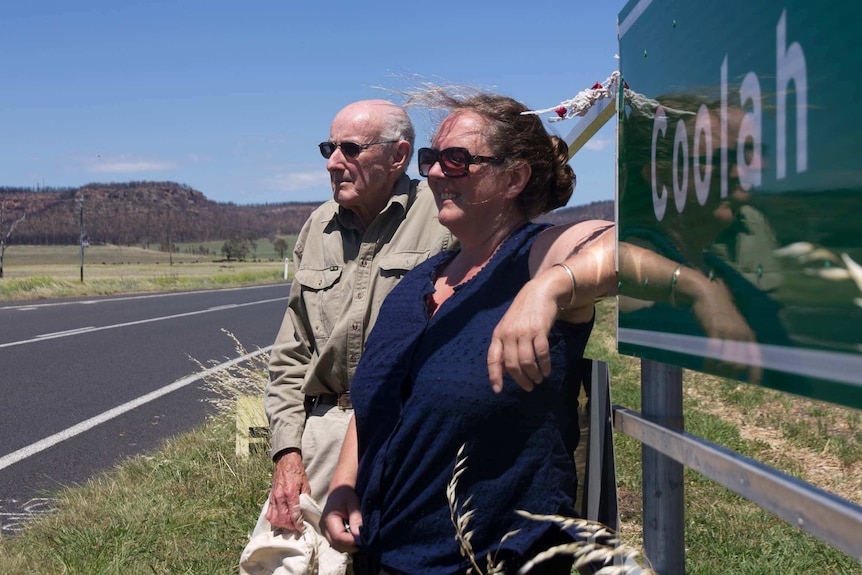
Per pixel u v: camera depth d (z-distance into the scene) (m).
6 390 9.48
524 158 1.78
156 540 3.98
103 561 3.72
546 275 1.46
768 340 0.90
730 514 4.04
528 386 1.43
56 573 3.64
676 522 1.32
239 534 4.00
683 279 1.12
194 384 9.73
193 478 4.93
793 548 3.59
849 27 0.76
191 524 4.16
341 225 2.72
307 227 2.81
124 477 5.17
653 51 1.26
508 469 1.63
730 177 0.99
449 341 1.73
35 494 5.30
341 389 2.65
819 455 5.48
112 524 4.15
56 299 28.56
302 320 2.76
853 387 0.75
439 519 1.68
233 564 3.68
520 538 1.61
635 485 4.57
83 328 17.33
